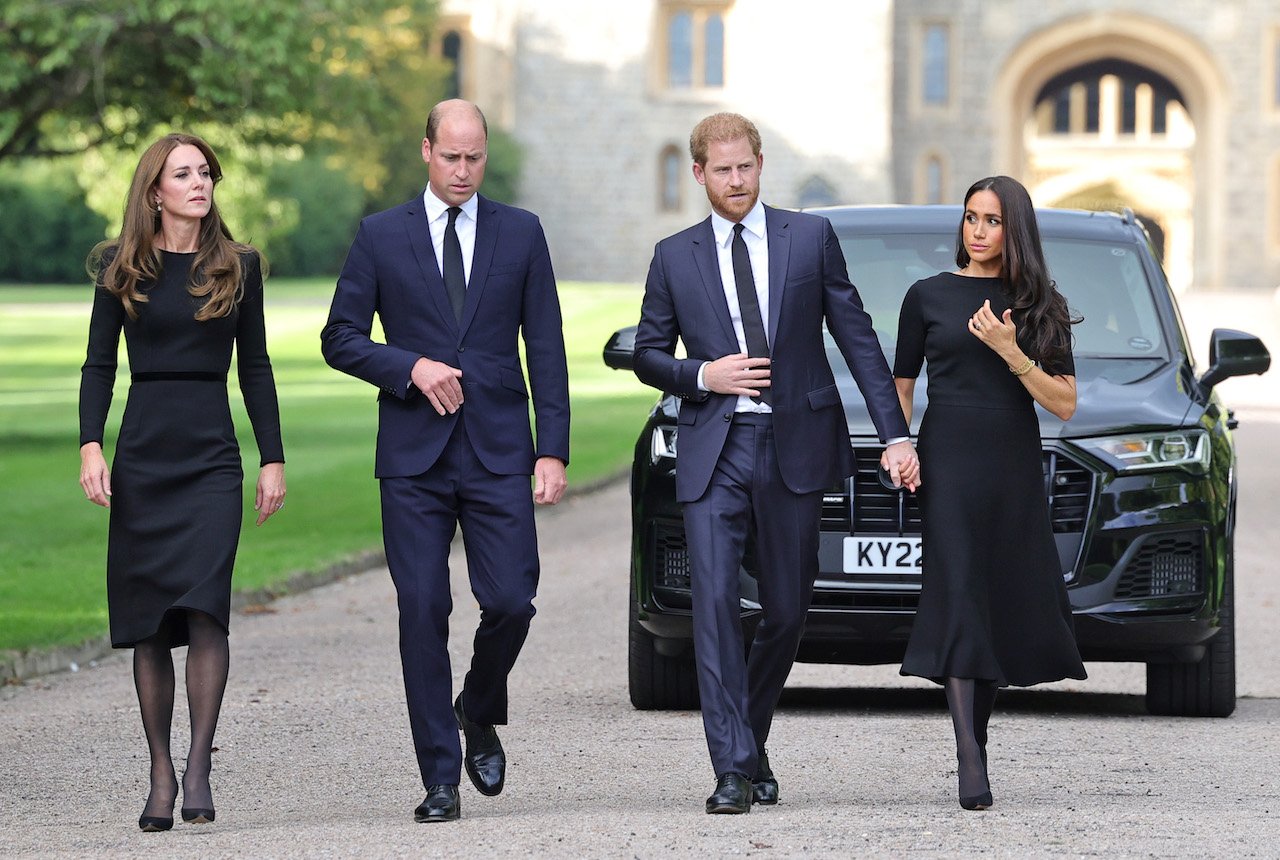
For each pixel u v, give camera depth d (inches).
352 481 2443.4
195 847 675.4
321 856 647.8
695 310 757.3
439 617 738.8
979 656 739.4
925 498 757.9
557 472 754.8
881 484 970.1
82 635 1332.4
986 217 761.0
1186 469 975.6
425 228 754.8
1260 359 1077.8
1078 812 719.7
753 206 761.0
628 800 776.3
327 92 3139.8
